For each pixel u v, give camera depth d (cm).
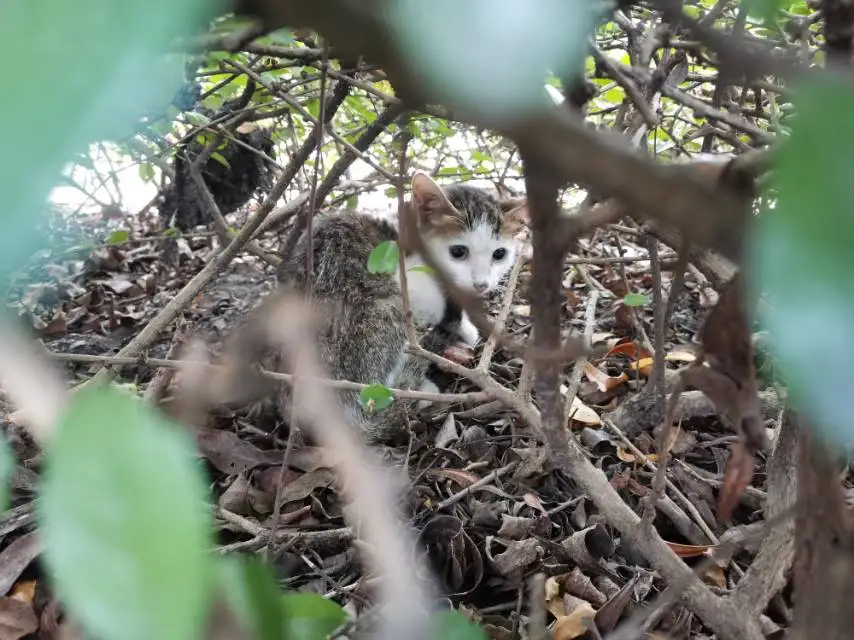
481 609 19
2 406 22
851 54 8
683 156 27
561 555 20
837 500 9
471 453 25
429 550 19
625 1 9
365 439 27
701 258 15
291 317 15
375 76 23
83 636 10
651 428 26
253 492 23
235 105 32
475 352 35
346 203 41
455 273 37
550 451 14
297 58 18
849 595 9
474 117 5
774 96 20
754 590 14
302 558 20
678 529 21
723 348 9
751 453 10
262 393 26
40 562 18
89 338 37
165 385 23
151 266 48
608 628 17
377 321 31
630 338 32
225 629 6
